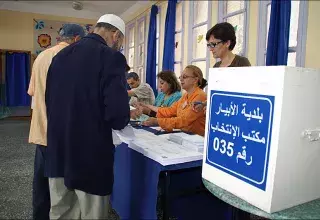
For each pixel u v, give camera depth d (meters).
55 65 1.18
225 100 0.89
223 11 3.33
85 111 1.11
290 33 2.51
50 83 1.20
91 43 1.16
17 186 2.27
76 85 1.10
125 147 1.58
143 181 1.35
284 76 0.70
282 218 0.72
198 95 1.86
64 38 1.50
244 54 2.97
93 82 1.11
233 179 0.85
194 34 3.99
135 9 5.73
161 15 4.86
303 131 0.76
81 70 1.11
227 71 0.88
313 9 2.27
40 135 1.44
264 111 0.75
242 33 3.02
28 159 2.82
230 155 0.86
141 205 1.38
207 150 0.97
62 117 1.13
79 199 1.18
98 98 1.12
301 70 0.72
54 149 1.15
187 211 1.62
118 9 5.95
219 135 0.91
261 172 0.75
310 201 0.82
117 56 1.15
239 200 0.82
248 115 0.80
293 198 0.78
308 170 0.79
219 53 1.71
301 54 2.37
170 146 1.40
